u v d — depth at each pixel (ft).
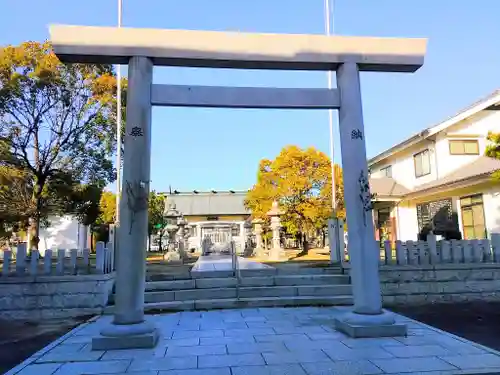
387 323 19.27
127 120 19.29
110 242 29.89
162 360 15.81
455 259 30.76
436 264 30.17
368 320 19.22
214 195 137.80
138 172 18.94
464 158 56.24
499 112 53.83
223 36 20.35
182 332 20.56
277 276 31.68
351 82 21.04
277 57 20.62
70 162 56.13
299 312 25.75
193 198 136.87
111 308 26.53
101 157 57.62
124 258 18.48
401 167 69.92
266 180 65.82
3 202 51.88
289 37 20.88
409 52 21.63
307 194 64.44
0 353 17.63
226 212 129.49
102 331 18.04
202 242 65.92
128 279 18.37
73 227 90.74
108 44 19.49
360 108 21.06
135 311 18.28
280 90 20.81
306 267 37.60
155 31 19.88
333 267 36.83
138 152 19.03
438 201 57.57
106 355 16.60
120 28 19.67
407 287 29.55
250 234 86.63
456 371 14.17
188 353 16.74
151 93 19.77
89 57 19.65
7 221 53.62
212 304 27.27
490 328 21.03
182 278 31.63
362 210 20.34
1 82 48.98
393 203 68.18
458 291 29.94
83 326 22.79
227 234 70.33
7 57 48.57
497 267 30.45
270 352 16.72
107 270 28.81
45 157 53.57
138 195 18.80
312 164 64.13
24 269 26.76
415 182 65.00
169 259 58.08
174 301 27.66
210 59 20.16
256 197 66.54
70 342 18.98
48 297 26.27
